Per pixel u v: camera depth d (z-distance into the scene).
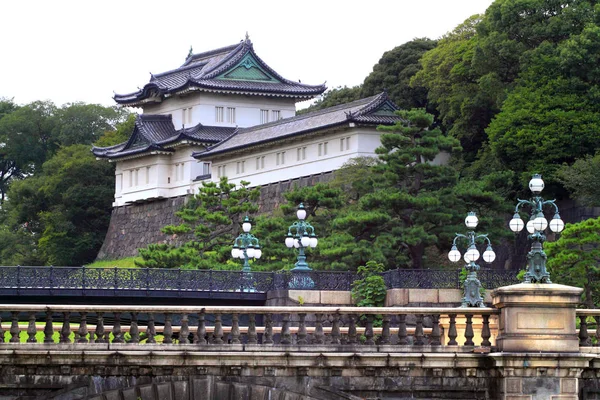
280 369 40.00
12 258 150.25
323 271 75.50
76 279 70.81
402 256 84.75
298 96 139.50
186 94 138.50
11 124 174.75
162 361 39.25
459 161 105.12
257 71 139.50
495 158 98.75
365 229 86.12
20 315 68.00
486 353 40.78
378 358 40.31
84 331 39.75
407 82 122.62
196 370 39.56
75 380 38.88
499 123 95.81
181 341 39.81
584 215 89.94
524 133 93.69
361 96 128.62
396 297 75.19
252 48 139.50
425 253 92.44
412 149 90.50
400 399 40.50
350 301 75.38
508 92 99.69
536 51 97.50
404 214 88.12
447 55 111.12
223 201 99.81
